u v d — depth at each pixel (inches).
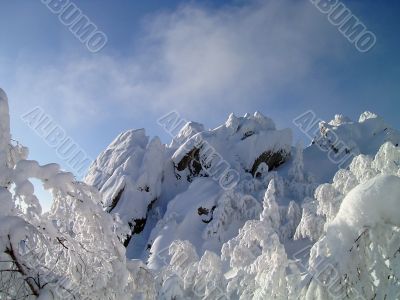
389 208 243.0
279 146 1950.1
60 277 232.8
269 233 466.0
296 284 330.6
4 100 239.5
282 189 1496.1
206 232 1398.9
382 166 517.0
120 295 258.5
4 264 212.5
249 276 419.2
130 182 1716.3
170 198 1822.1
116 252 265.3
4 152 227.6
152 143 1862.7
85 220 255.6
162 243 1358.3
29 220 224.7
